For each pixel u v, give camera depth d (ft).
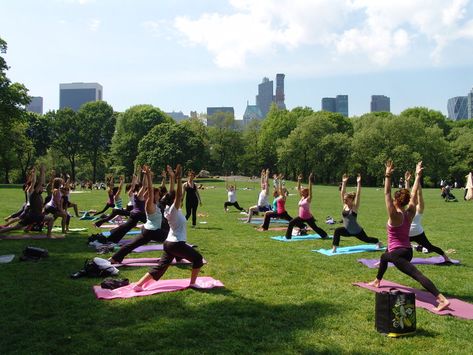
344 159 254.47
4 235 47.19
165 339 19.24
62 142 283.38
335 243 39.40
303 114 315.99
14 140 200.13
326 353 17.99
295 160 265.13
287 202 103.09
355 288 27.66
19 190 147.33
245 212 77.61
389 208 25.39
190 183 55.83
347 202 39.91
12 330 20.27
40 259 35.45
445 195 108.99
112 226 56.95
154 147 262.67
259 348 18.43
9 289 26.71
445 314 22.65
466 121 318.65
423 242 35.04
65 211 54.80
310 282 29.12
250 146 315.99
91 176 331.16
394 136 239.50
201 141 272.51
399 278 30.27
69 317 22.04
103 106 300.20
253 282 28.96
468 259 36.68
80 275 29.73
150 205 32.81
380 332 20.24
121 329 20.42
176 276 30.58
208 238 47.24
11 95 157.69
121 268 32.60
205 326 20.84
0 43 156.66
